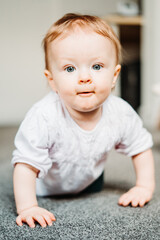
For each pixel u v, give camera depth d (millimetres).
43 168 671
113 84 695
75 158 724
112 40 656
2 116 2758
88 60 612
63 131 693
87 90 608
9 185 902
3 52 2705
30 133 673
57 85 650
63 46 621
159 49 2104
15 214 653
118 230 556
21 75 2748
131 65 2471
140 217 618
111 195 800
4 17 2678
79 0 2709
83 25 638
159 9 2072
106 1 2719
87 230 558
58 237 531
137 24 2211
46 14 2711
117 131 751
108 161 1227
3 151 1461
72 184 777
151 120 2139
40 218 592
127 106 787
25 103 2781
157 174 991
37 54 2738
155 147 1422
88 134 709
